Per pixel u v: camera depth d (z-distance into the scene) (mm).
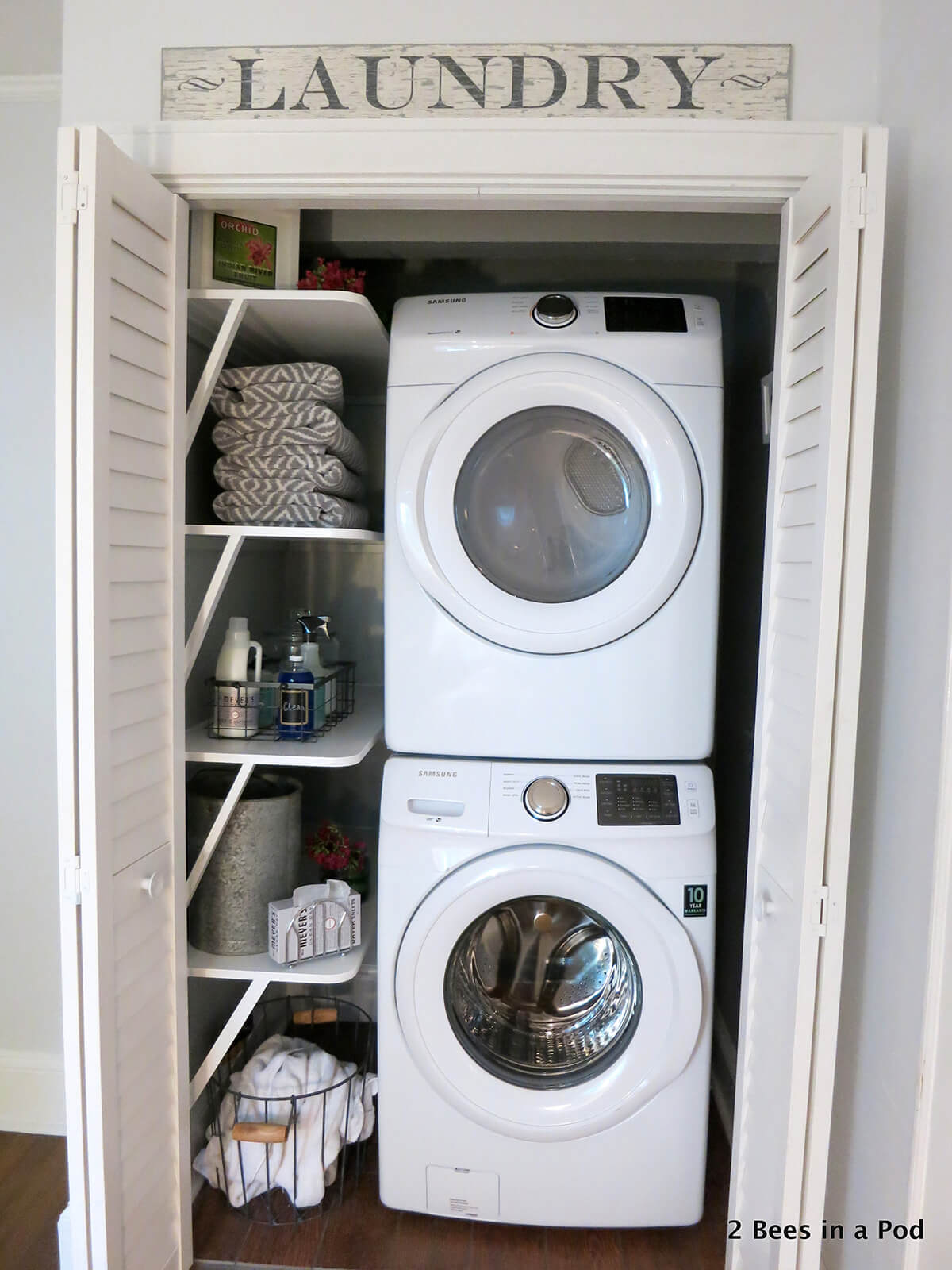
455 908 1512
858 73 1361
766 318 1895
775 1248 1321
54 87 1855
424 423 1528
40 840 1969
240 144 1377
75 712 1198
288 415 1621
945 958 1108
